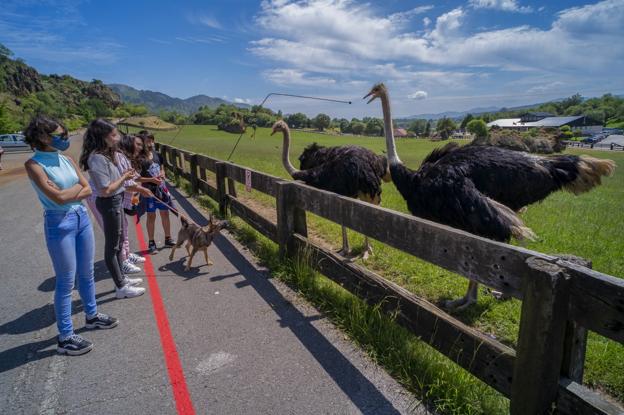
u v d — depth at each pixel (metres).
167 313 3.96
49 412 2.67
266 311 3.96
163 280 4.77
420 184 4.20
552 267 1.94
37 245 6.27
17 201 10.26
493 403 2.55
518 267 2.14
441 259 2.66
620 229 7.07
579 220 7.83
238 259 5.41
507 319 3.87
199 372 3.05
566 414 1.99
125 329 3.68
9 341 3.52
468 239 2.45
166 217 6.04
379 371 3.02
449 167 3.98
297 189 4.52
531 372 2.04
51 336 3.60
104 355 3.29
